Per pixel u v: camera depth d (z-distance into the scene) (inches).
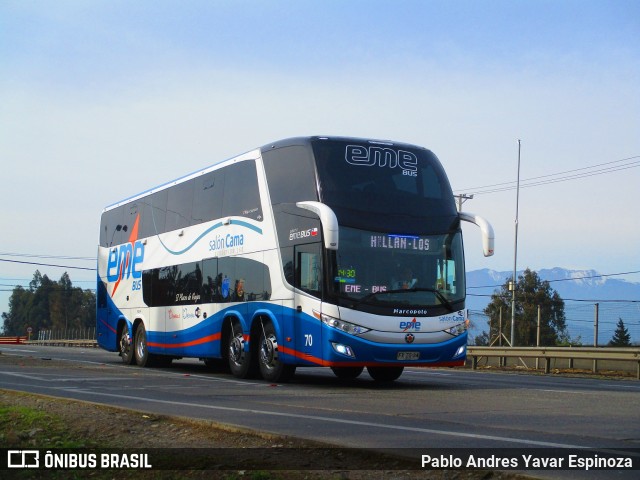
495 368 1153.4
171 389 629.0
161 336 931.3
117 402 519.2
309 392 612.4
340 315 639.1
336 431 382.0
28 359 1072.2
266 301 718.5
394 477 276.4
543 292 2854.3
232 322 779.4
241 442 339.6
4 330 5629.9
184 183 906.7
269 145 740.0
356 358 639.8
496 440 353.1
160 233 954.1
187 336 867.4
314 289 655.1
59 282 5305.1
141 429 378.9
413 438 358.9
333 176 666.2
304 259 669.9
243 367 753.6
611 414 458.0
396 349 649.0
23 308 5462.6
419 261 671.1
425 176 698.2
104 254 1131.3
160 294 938.7
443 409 484.4
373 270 654.5
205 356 828.6
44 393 579.5
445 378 844.0
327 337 638.5
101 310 1122.7
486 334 2549.2
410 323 655.1
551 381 801.6
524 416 447.8
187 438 355.6
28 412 426.6
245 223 764.6
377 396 578.2
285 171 706.8
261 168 745.6
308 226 666.8
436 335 663.8
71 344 3100.4
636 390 650.8
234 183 794.2
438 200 697.0
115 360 1182.9
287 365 704.4
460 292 684.7
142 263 996.6
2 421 405.1
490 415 452.4
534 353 1079.6
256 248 741.9
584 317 2795.3
